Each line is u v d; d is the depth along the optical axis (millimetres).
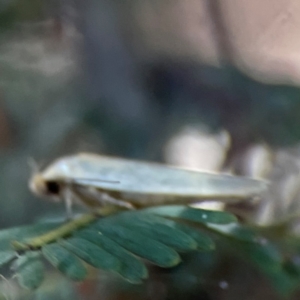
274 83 71
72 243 49
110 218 50
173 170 55
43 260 48
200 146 72
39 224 51
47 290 50
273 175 64
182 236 48
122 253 48
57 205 68
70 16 74
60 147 74
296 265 52
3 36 72
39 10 72
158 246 48
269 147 66
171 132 74
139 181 54
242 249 52
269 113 68
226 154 68
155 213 50
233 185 54
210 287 54
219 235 51
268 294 54
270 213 58
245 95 70
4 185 72
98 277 51
